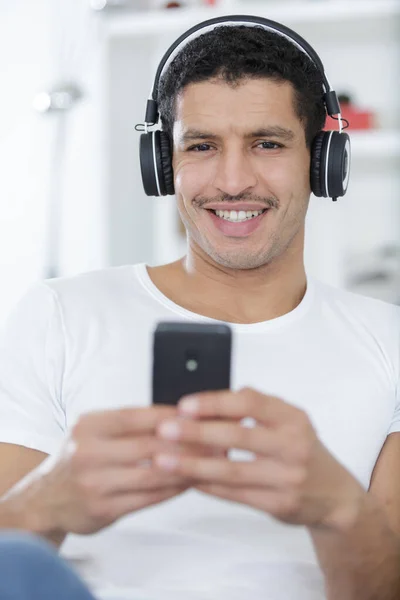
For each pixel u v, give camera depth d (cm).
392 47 344
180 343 126
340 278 344
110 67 352
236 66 168
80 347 171
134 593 151
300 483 121
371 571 145
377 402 172
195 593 152
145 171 183
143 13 347
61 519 128
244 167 168
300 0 337
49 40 374
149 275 186
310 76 175
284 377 169
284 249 176
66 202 375
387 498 168
